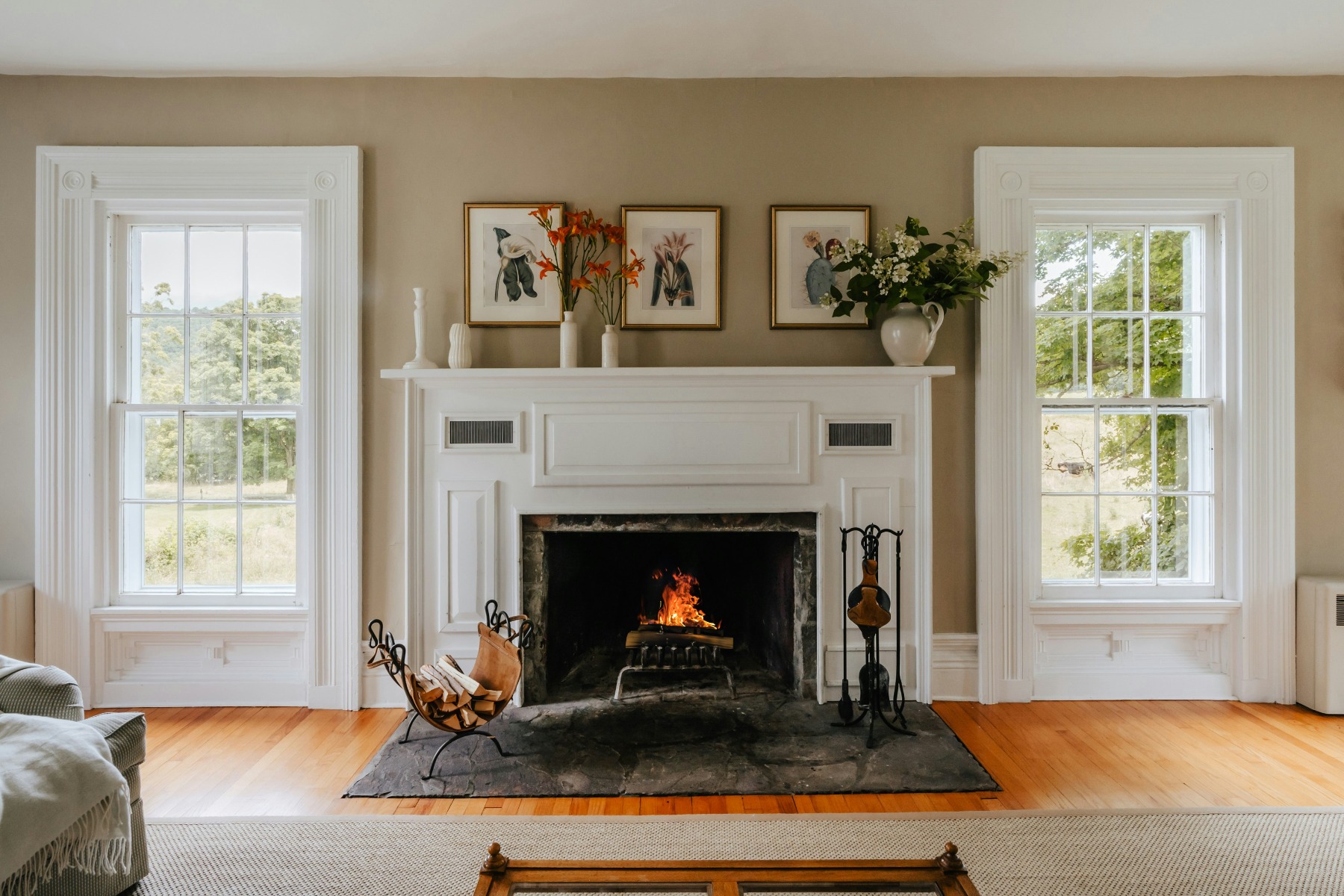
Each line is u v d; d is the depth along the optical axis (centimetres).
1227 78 340
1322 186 341
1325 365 342
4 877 157
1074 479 350
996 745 293
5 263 334
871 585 298
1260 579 339
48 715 199
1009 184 336
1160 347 352
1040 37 308
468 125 337
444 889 202
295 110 335
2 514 335
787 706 326
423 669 288
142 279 346
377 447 336
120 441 342
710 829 230
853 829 230
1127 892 200
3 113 332
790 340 341
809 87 340
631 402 327
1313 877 207
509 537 329
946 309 315
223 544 346
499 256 337
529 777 262
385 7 283
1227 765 275
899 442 329
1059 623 343
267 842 225
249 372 346
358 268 330
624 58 323
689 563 377
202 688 335
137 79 334
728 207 341
